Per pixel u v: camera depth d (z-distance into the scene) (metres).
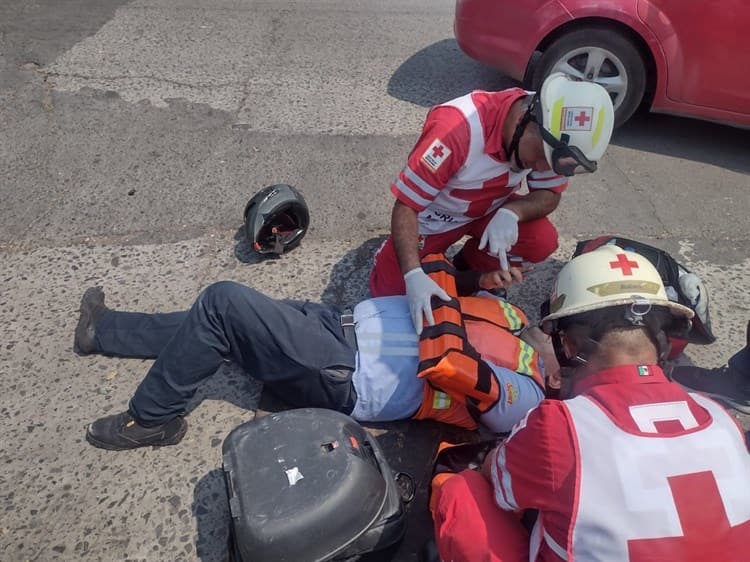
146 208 3.69
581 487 1.40
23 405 2.63
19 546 2.18
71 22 5.72
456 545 1.73
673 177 4.17
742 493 1.38
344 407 2.39
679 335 1.78
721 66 4.02
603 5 4.04
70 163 4.02
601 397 1.51
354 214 3.71
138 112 4.52
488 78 5.12
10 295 3.12
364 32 5.80
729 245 3.63
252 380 2.74
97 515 2.27
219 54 5.29
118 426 2.43
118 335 2.77
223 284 2.28
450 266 2.61
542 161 2.39
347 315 2.47
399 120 4.57
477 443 2.23
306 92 4.83
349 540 1.91
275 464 1.96
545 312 2.53
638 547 1.34
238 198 3.78
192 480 2.38
